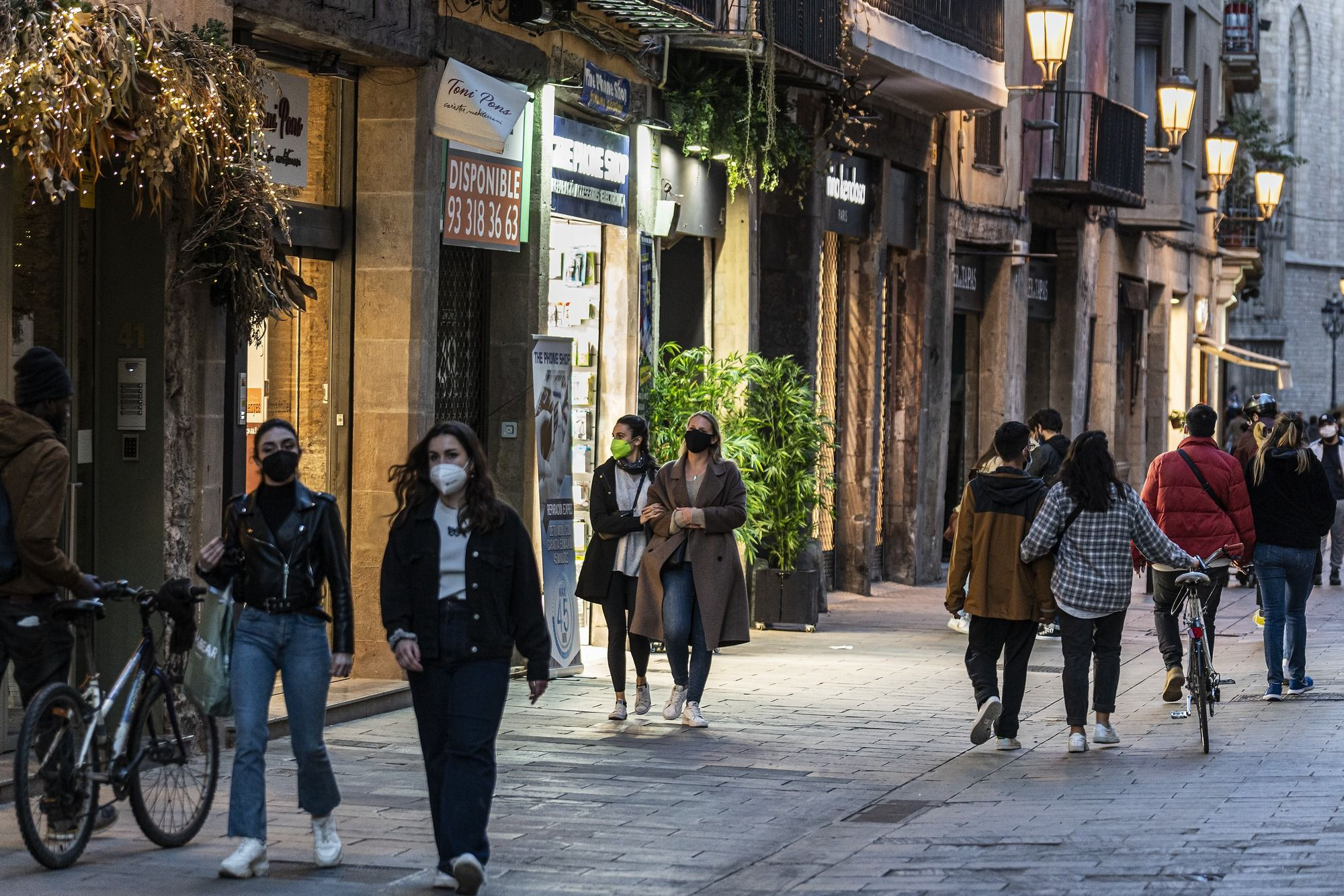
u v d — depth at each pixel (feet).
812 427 160.76
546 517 126.82
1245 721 114.73
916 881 70.08
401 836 77.36
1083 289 272.92
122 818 79.51
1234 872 69.92
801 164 170.71
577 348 147.13
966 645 152.46
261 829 69.72
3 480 71.31
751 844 77.87
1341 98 610.24
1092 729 111.24
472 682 67.21
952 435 241.35
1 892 65.67
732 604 108.99
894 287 212.23
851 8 171.83
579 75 138.21
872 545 201.77
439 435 67.87
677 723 109.70
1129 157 267.59
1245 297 441.68
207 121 90.43
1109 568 102.12
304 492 71.77
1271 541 123.24
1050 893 67.41
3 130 83.92
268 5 100.83
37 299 91.45
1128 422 318.04
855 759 99.50
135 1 89.15
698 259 167.84
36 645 71.97
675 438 150.71
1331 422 214.48
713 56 157.48
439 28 117.70
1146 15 311.68
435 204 118.62
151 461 94.79
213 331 97.40
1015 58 241.55
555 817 82.43
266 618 70.79
